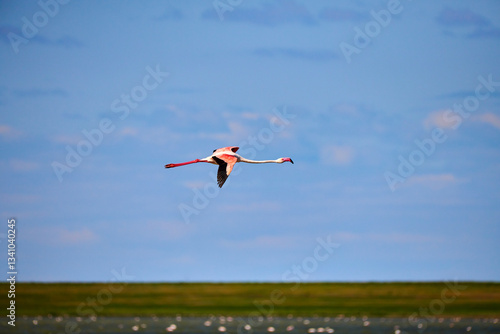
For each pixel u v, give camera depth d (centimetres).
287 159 8475
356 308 10038
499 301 10294
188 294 10675
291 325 9112
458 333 8562
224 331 8675
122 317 9606
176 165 7450
